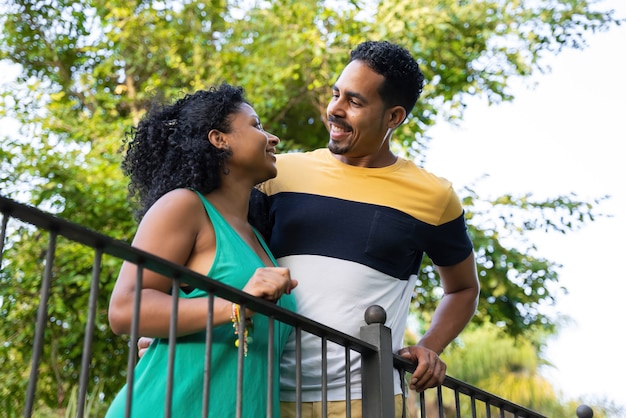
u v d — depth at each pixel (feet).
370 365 7.53
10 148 23.62
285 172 8.91
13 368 23.24
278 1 26.96
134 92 27.66
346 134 8.74
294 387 7.95
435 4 25.94
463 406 38.27
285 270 6.73
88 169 23.50
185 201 7.25
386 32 25.05
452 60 26.43
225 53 26.84
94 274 5.39
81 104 28.91
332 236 8.48
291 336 8.02
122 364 23.04
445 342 9.17
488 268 24.94
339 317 8.23
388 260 8.59
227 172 7.79
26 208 5.06
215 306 6.64
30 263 22.63
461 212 9.05
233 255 7.21
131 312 6.56
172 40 27.55
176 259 7.06
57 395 23.07
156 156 8.00
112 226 23.77
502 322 27.48
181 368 6.88
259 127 8.06
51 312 22.02
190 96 8.14
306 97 26.94
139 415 6.72
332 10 26.05
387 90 8.79
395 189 8.77
